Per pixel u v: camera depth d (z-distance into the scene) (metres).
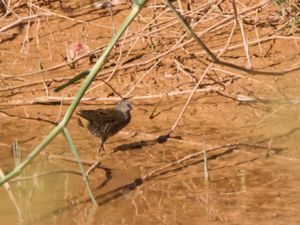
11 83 14.33
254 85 13.72
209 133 12.06
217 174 10.66
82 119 11.68
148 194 10.20
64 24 16.62
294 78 13.89
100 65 7.77
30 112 13.23
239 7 16.05
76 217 9.66
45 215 9.77
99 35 16.11
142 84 14.05
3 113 13.13
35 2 16.89
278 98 13.13
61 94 13.83
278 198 9.92
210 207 9.76
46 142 7.97
